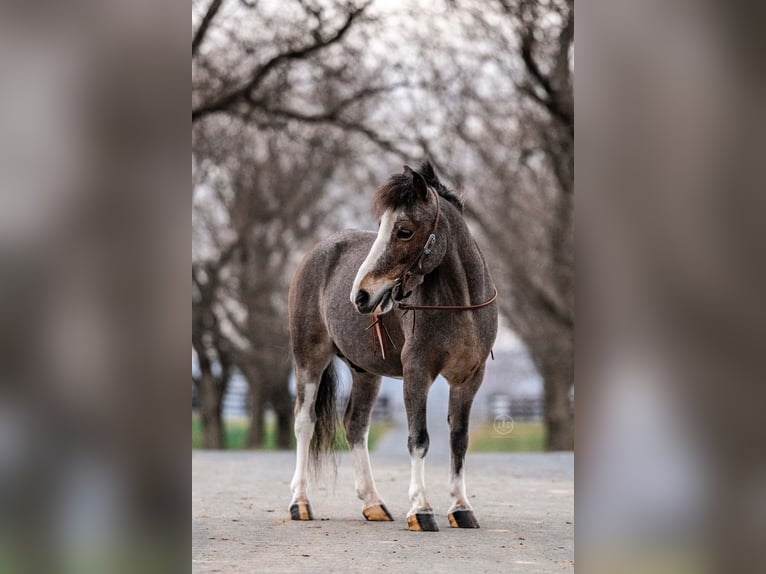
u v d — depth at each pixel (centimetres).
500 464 2325
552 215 3756
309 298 1277
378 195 1052
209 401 4219
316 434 1280
